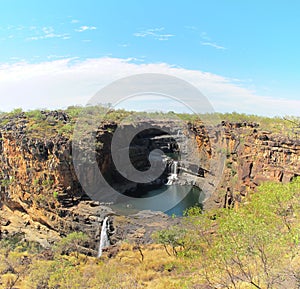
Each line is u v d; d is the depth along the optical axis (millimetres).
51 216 47938
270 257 11289
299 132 40062
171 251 27516
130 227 32594
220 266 13703
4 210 59375
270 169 40250
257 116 65062
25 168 53281
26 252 39094
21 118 64875
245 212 15500
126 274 21609
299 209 13602
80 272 23734
